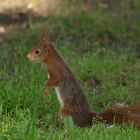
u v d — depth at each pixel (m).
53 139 10.04
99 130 10.62
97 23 18.50
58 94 11.31
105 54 16.19
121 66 15.20
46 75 13.22
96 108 12.41
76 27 18.28
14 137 9.79
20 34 17.36
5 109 11.94
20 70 14.14
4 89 12.45
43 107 12.03
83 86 13.26
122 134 10.33
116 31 18.17
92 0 19.86
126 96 13.20
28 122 10.29
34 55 11.35
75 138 9.91
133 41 17.73
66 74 11.25
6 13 18.94
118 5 19.95
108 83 13.82
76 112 11.12
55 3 19.36
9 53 15.75
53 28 18.08
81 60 15.26
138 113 11.01
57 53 11.37
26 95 12.26
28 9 19.09
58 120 11.51
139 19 19.20
